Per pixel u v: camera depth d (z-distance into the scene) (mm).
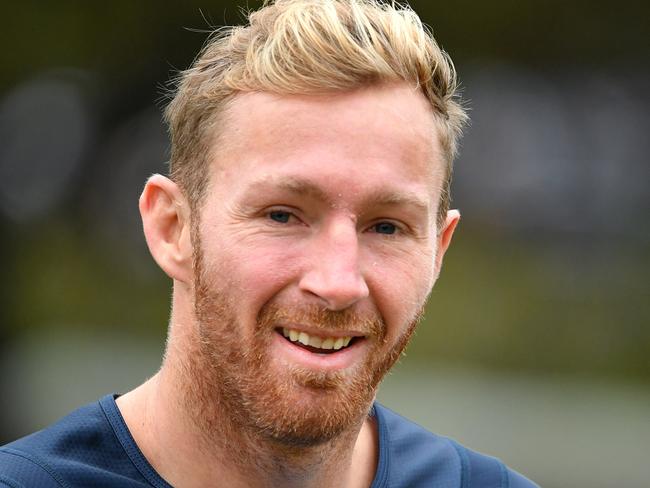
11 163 16547
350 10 2424
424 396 13945
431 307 17953
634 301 19125
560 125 24078
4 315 11844
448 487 2820
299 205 2326
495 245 21688
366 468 2779
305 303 2326
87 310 17500
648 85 22016
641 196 24047
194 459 2520
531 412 13805
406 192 2369
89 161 18125
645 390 16266
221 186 2404
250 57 2404
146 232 2602
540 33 15750
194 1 13422
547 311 18328
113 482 2480
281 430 2361
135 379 13719
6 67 13008
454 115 2596
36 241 17391
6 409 11523
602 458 11961
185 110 2543
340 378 2357
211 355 2432
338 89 2330
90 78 15344
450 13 14734
